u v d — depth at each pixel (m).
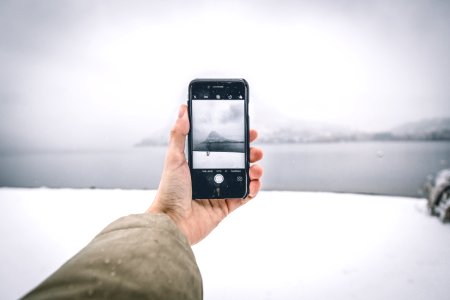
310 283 3.96
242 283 4.01
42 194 11.79
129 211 8.45
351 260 4.69
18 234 6.46
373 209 8.30
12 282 4.19
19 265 4.78
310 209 8.48
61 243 5.83
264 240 5.76
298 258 4.82
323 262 4.64
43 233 6.52
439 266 4.35
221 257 4.95
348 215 7.66
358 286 3.84
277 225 6.79
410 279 3.98
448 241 5.42
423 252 4.92
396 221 6.95
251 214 7.95
